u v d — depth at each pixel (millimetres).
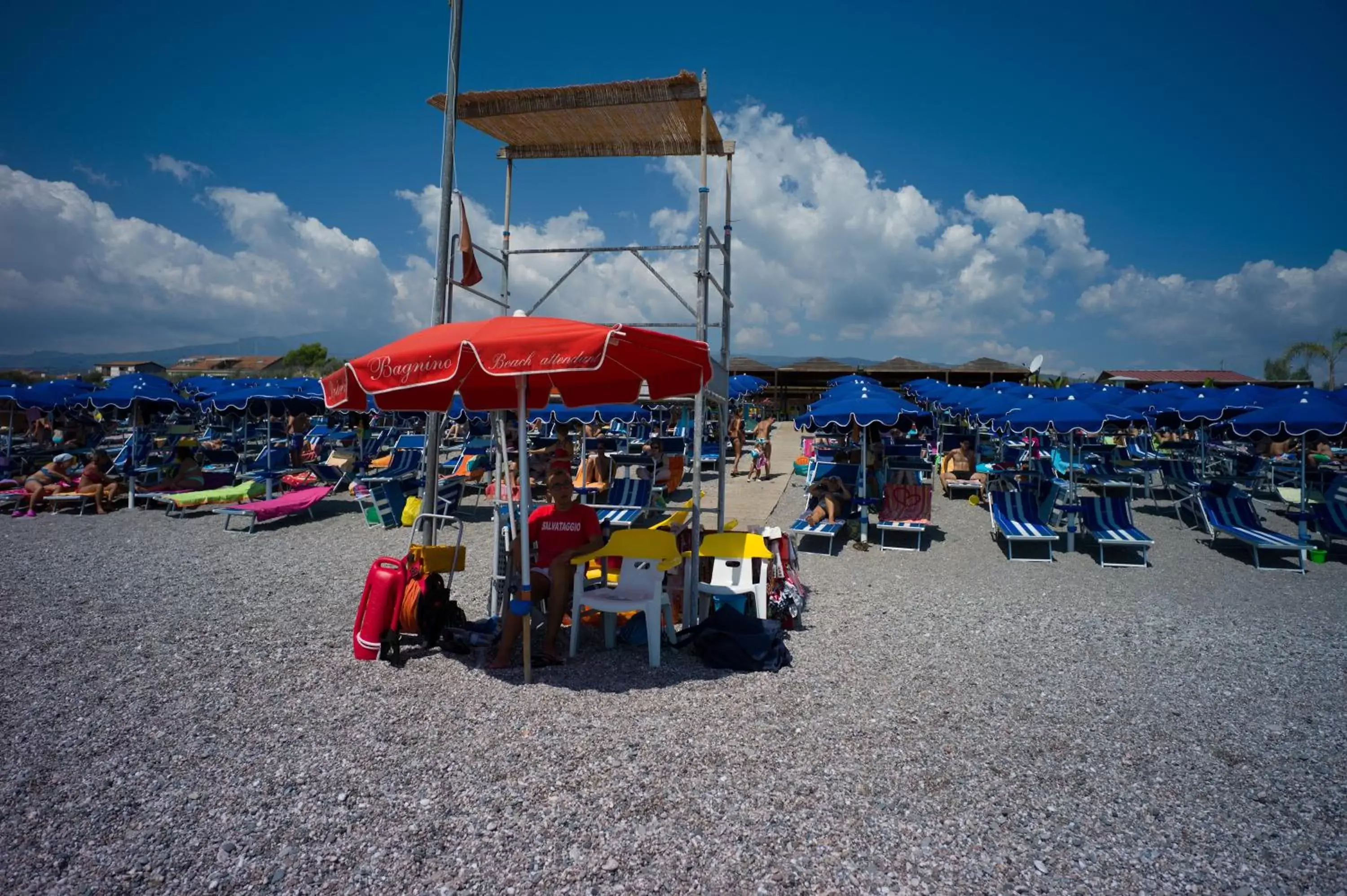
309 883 2826
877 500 10484
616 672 5035
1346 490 10016
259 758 3791
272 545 9430
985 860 3012
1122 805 3445
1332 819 3354
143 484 12938
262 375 54094
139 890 2775
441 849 3041
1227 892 2838
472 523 11102
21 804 3336
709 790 3514
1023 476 13562
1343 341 40594
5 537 9867
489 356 4098
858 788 3549
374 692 4652
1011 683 4957
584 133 7574
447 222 6520
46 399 14203
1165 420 13906
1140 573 8453
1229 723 4355
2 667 5031
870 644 5770
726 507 12633
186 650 5406
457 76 6508
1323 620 6574
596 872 2906
